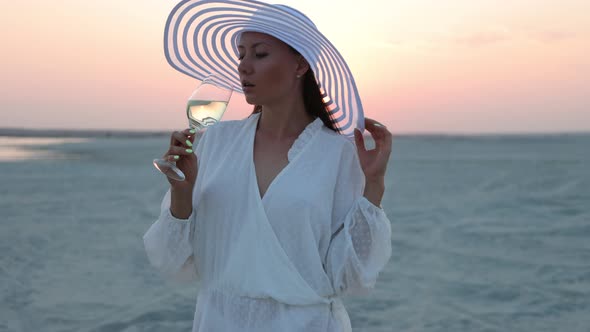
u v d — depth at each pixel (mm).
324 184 1860
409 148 55719
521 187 15328
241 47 1854
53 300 4980
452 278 5961
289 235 1812
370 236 1868
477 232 8648
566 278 5949
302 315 1799
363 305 5039
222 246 1871
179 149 1739
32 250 6895
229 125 2012
